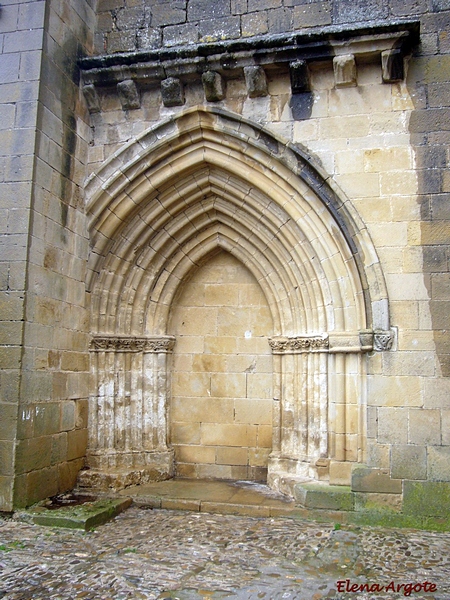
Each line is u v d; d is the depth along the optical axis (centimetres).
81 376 910
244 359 1001
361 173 838
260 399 987
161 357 993
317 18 878
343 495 786
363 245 816
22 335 762
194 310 1024
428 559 643
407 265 806
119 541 688
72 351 886
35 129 800
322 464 845
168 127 910
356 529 754
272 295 973
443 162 815
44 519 737
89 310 938
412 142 828
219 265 1022
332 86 866
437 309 792
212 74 874
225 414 996
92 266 933
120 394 955
